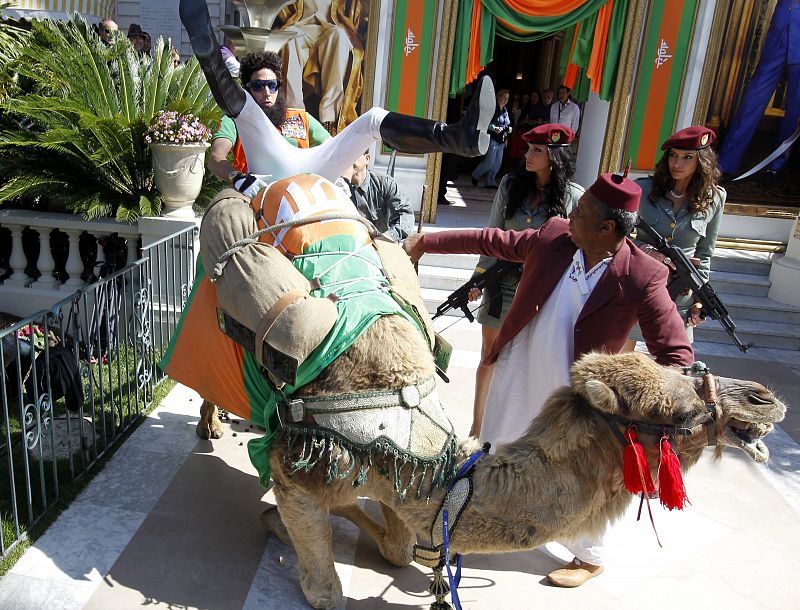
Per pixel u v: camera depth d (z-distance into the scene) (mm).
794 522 4090
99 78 6082
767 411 2223
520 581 3352
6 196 5379
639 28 8375
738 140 8758
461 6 8383
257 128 3102
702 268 4492
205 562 3256
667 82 8609
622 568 3520
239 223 2848
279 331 2506
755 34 8398
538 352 3141
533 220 4098
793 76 8484
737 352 7164
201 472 3986
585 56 8820
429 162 8922
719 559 3660
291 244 2816
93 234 5934
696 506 4176
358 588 3186
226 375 3107
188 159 5230
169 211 5418
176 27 11102
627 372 2352
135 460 4031
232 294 2691
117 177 6066
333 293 2695
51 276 5891
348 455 2533
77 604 2912
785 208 8883
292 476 2727
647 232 4199
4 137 5707
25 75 6105
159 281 4742
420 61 8602
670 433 2299
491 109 2516
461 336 6754
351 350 2594
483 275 4078
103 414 3986
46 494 3637
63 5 9805
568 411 2420
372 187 4379
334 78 8711
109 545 3301
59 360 3684
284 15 8484
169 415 4605
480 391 4195
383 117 2939
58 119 5898
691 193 4258
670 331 2852
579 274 2971
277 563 3305
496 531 2473
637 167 8922
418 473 2549
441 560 2639
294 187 2906
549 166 3980
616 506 2498
